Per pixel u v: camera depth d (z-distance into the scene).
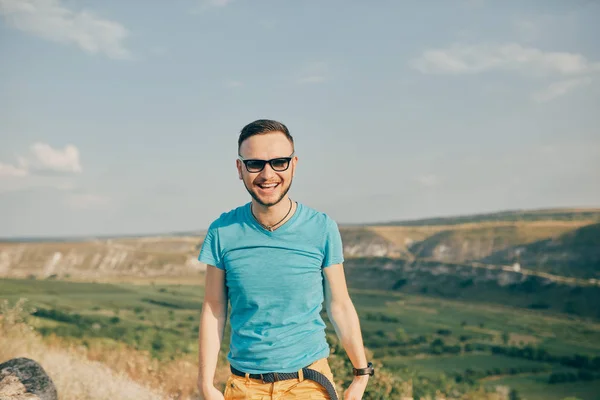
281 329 2.61
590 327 154.88
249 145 2.60
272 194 2.58
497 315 172.75
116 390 7.19
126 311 133.25
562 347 127.81
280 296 2.61
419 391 9.00
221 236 2.68
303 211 2.72
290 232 2.64
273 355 2.59
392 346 117.00
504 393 81.44
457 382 84.62
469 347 121.94
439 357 110.06
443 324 153.38
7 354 8.42
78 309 126.88
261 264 2.60
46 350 9.43
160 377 8.64
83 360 9.13
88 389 6.96
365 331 132.88
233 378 2.69
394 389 7.21
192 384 8.43
